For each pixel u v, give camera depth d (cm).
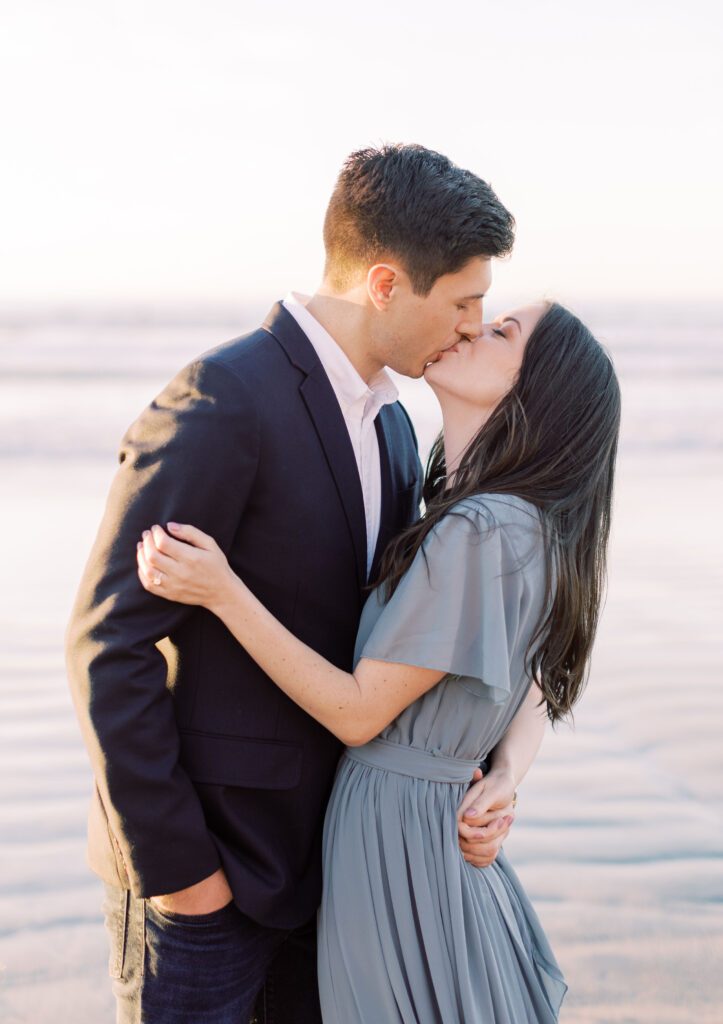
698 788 428
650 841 382
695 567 841
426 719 187
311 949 210
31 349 2645
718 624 679
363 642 189
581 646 198
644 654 614
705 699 535
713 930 324
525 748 212
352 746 192
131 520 168
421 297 188
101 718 164
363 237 188
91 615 167
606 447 193
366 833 187
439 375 196
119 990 185
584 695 542
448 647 177
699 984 296
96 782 188
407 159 188
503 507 181
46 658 578
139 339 2909
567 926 325
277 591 183
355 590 193
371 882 185
